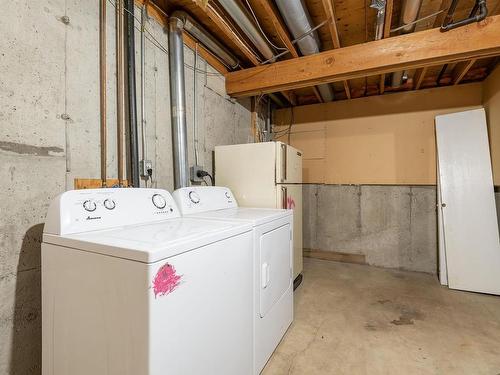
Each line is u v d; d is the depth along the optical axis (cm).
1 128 115
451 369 158
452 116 311
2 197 115
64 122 140
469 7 209
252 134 355
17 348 121
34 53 127
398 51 220
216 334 110
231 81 289
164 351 85
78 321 99
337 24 233
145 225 131
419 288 283
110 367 90
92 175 154
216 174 272
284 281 190
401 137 354
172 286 88
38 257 128
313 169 401
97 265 92
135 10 184
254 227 145
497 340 186
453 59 215
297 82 261
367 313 227
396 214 354
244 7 196
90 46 153
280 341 184
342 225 382
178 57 209
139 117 185
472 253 279
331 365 161
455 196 295
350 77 249
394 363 163
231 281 121
